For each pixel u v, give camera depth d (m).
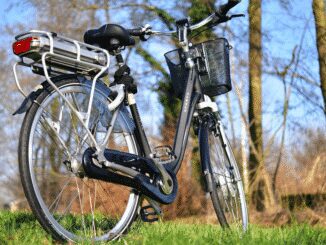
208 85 3.97
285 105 10.28
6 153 13.37
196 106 3.90
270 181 9.95
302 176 9.27
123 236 3.45
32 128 2.95
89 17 13.16
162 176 3.43
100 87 3.33
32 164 2.93
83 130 3.15
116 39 3.44
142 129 3.51
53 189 3.12
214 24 4.02
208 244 3.05
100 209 4.42
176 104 11.83
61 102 3.10
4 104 13.42
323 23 10.41
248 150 10.84
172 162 3.59
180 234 3.30
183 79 3.97
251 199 10.11
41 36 2.95
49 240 3.38
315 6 10.40
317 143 9.76
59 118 3.08
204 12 12.03
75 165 3.06
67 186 3.23
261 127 10.93
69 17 13.09
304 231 3.66
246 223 3.99
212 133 4.02
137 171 3.34
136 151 3.51
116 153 3.25
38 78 13.16
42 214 2.97
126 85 3.47
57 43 2.96
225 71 3.96
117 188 3.78
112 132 3.46
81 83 3.21
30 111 2.96
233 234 3.34
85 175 3.12
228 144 4.05
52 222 3.02
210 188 3.77
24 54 2.92
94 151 3.13
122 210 3.78
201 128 3.92
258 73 11.14
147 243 3.03
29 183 2.91
